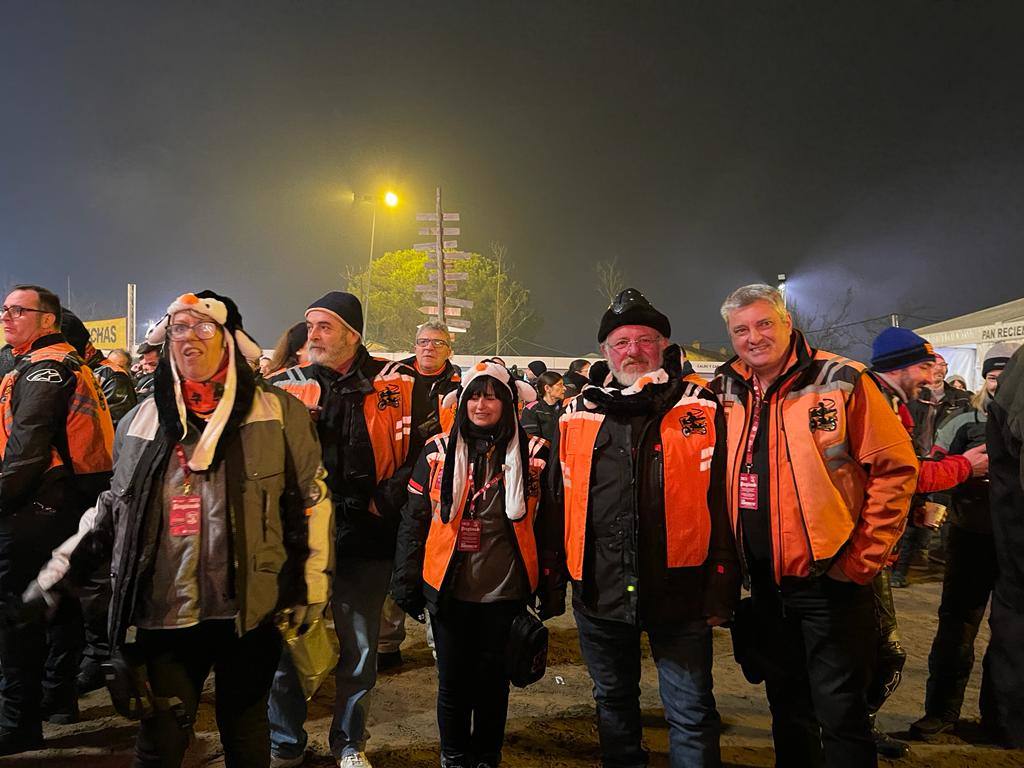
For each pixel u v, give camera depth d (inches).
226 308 86.1
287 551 89.7
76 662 143.6
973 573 135.7
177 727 84.7
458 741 116.1
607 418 105.3
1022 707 91.6
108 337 657.6
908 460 95.3
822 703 99.7
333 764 126.7
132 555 80.8
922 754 131.3
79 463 128.1
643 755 107.4
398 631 176.9
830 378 99.4
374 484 126.9
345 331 130.3
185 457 83.2
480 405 112.9
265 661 88.1
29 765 124.6
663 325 109.6
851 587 98.7
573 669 177.9
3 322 128.3
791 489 99.5
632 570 100.7
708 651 102.0
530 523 116.4
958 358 526.6
